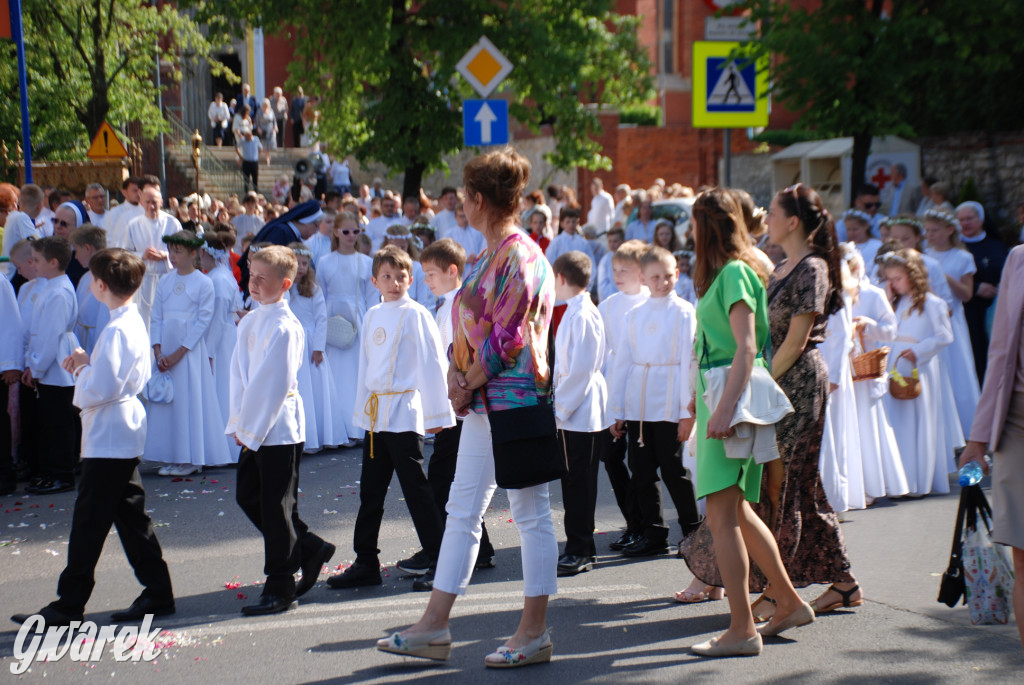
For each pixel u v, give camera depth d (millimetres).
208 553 6094
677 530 6574
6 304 7566
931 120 16438
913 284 7367
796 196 4801
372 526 5469
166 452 8250
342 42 16062
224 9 16062
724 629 4746
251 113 28047
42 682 4191
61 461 7715
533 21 16344
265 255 4883
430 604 4297
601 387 5793
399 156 16312
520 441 4129
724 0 10180
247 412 4855
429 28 16188
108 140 12922
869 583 5352
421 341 5402
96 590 5410
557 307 8719
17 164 19109
